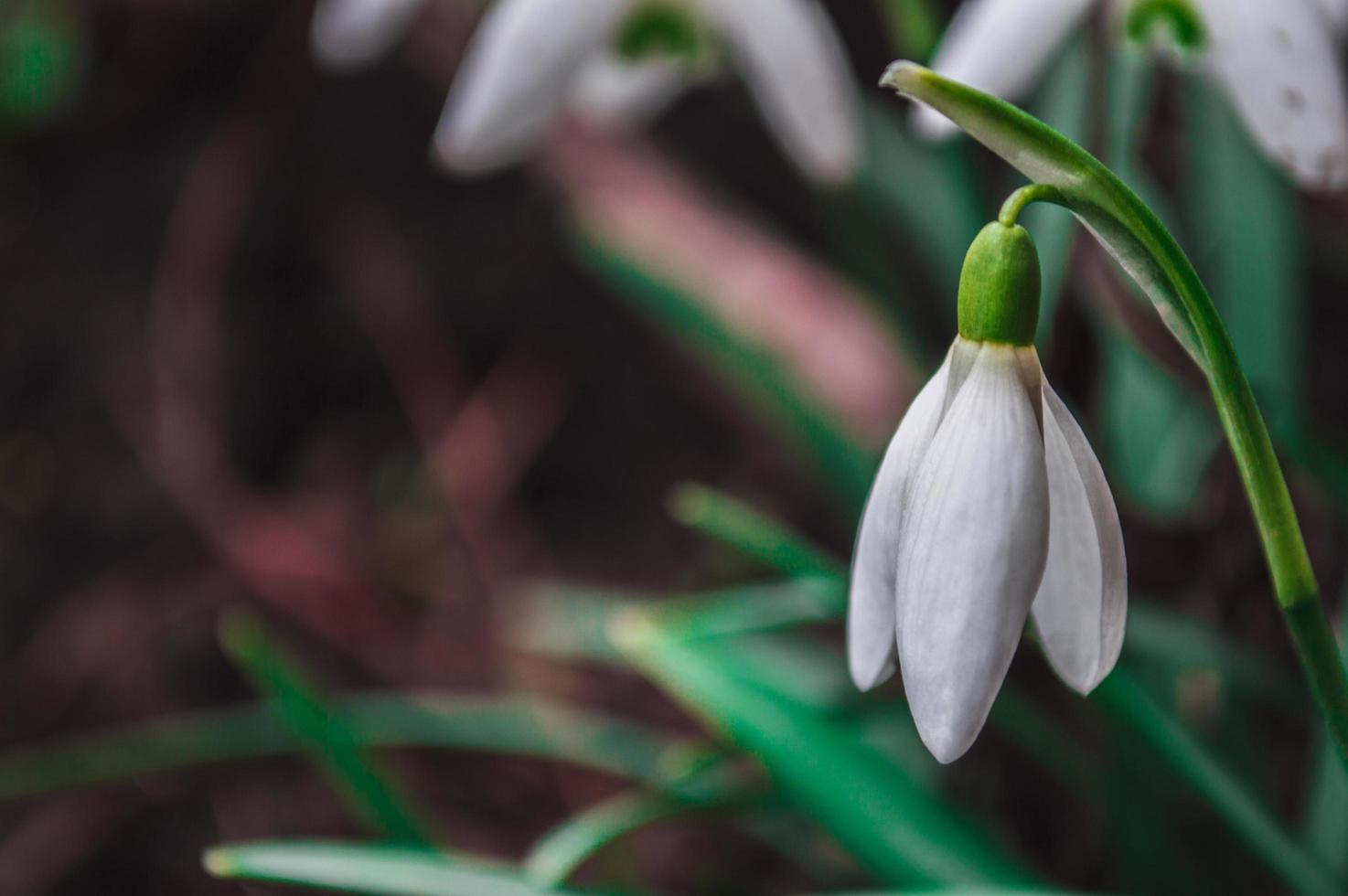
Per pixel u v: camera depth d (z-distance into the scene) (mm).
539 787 581
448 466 687
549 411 695
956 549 254
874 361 526
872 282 483
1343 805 331
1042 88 439
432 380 708
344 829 586
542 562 662
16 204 765
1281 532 259
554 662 618
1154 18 318
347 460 703
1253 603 376
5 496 696
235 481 689
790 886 518
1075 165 255
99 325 720
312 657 643
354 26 390
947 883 327
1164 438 406
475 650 636
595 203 597
